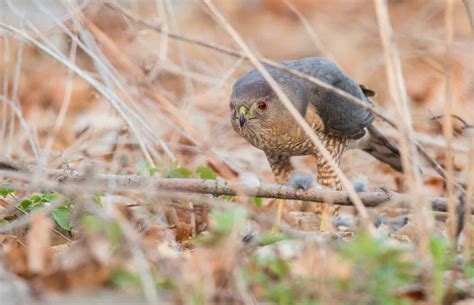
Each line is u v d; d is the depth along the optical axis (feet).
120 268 26.84
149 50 48.93
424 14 69.36
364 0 72.43
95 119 47.06
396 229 36.29
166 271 25.98
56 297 25.76
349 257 25.63
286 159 41.09
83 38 41.60
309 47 68.74
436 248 26.32
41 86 53.21
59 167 41.32
